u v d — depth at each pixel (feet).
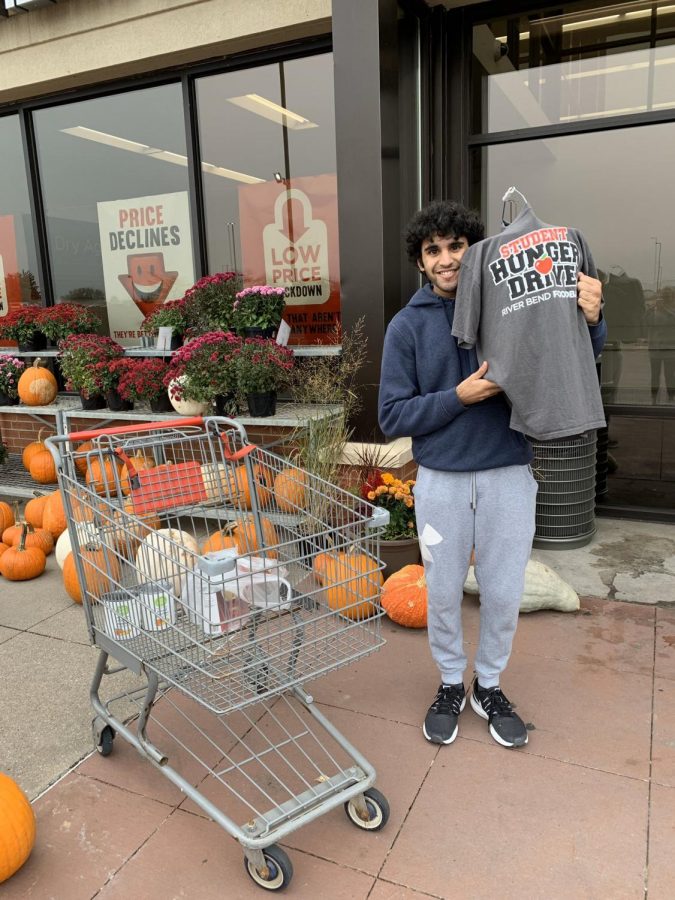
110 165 19.34
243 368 14.33
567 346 6.77
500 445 7.58
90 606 7.89
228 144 17.56
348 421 14.49
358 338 14.03
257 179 17.40
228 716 9.11
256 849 6.21
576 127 15.02
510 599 7.97
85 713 9.32
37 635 11.56
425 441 7.81
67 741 8.73
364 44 12.85
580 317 6.94
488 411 7.52
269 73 16.72
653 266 15.35
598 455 16.49
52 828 7.29
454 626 8.35
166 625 6.91
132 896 6.45
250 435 16.30
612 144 15.07
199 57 16.87
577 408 6.85
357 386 14.25
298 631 7.04
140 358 18.58
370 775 6.93
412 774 7.87
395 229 14.02
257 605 6.84
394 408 7.71
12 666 10.58
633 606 11.79
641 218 15.21
